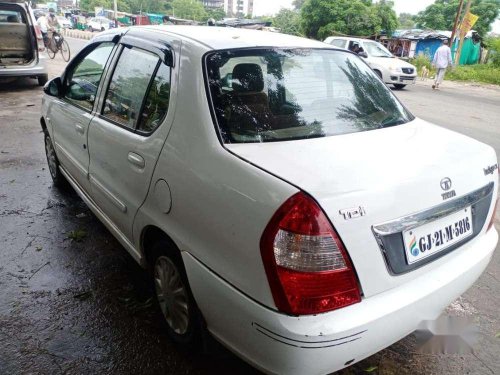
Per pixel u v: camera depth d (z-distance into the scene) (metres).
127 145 2.49
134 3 78.12
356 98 2.51
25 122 7.04
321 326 1.60
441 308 1.99
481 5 34.28
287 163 1.79
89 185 3.22
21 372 2.21
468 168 2.04
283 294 1.61
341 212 1.60
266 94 2.23
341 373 2.29
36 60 9.58
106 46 3.20
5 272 3.02
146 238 2.49
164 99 2.31
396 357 2.41
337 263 1.61
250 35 2.66
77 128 3.28
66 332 2.50
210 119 2.01
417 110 10.41
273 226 1.61
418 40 27.92
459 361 2.40
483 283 3.17
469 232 2.11
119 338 2.47
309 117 2.23
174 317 2.36
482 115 10.15
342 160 1.86
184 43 2.37
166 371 2.26
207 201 1.87
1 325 2.52
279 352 1.64
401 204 1.74
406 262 1.79
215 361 2.34
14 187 4.47
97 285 2.93
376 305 1.71
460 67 22.52
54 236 3.53
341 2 28.08
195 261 1.96
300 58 2.51
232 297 1.77
